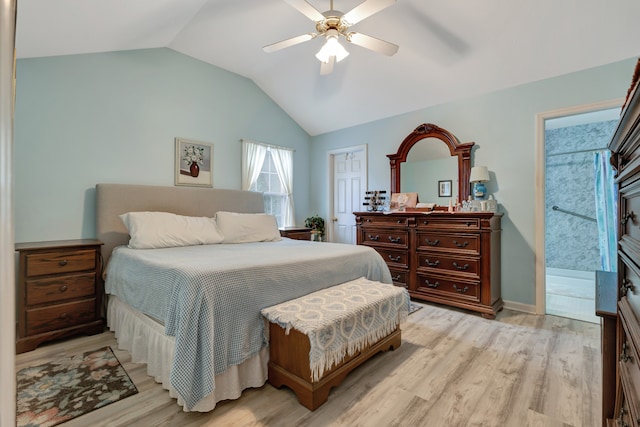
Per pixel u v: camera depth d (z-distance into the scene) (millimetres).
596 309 1282
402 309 2275
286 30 3291
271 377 1842
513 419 1548
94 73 3039
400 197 4035
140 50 3348
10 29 448
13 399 442
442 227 3279
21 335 2252
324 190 5145
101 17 2324
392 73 3645
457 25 2834
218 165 4047
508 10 2582
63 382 1855
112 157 3152
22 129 2656
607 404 1263
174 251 2543
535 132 3090
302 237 4496
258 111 4539
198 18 2947
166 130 3559
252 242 3357
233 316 1684
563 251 4996
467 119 3545
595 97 2766
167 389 1759
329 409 1626
